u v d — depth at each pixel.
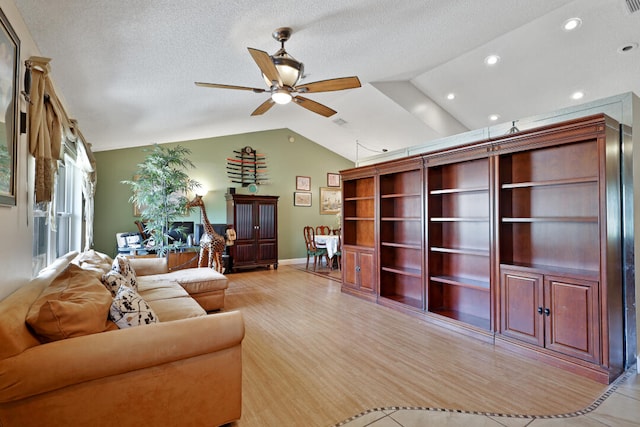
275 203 7.33
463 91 5.23
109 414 1.52
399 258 4.44
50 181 2.13
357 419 1.92
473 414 1.97
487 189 3.15
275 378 2.39
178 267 5.81
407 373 2.47
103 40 2.20
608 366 2.31
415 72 4.73
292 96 3.09
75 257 3.38
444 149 3.46
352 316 3.84
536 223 2.96
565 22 3.51
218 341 1.76
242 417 1.94
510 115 5.61
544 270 2.66
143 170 5.23
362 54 3.49
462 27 3.19
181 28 2.23
